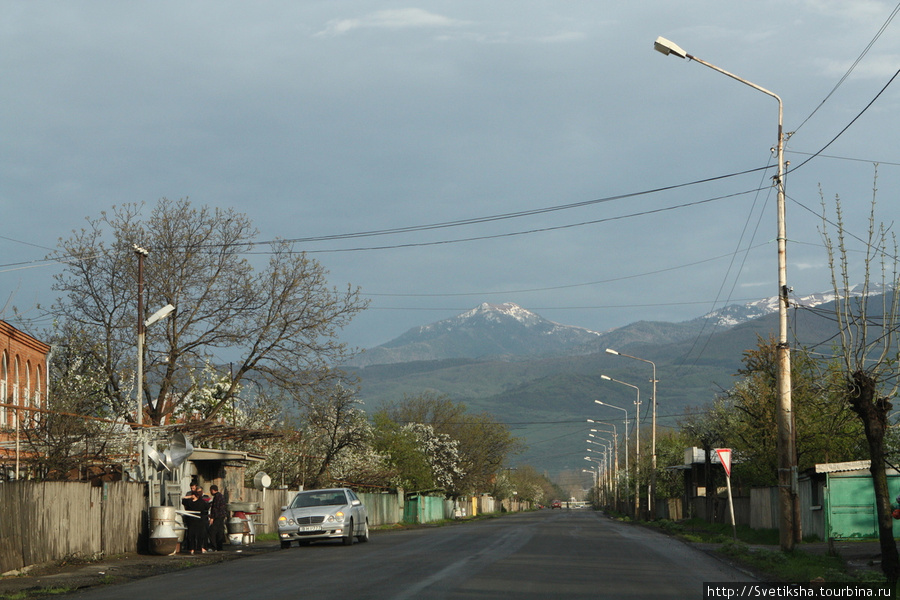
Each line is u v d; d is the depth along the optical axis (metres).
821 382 23.06
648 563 26.86
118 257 48.06
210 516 35.69
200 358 48.25
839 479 38.25
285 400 50.62
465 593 18.22
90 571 25.75
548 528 58.12
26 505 25.94
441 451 106.81
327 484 61.94
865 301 20.69
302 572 23.84
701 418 76.88
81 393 37.38
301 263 49.53
